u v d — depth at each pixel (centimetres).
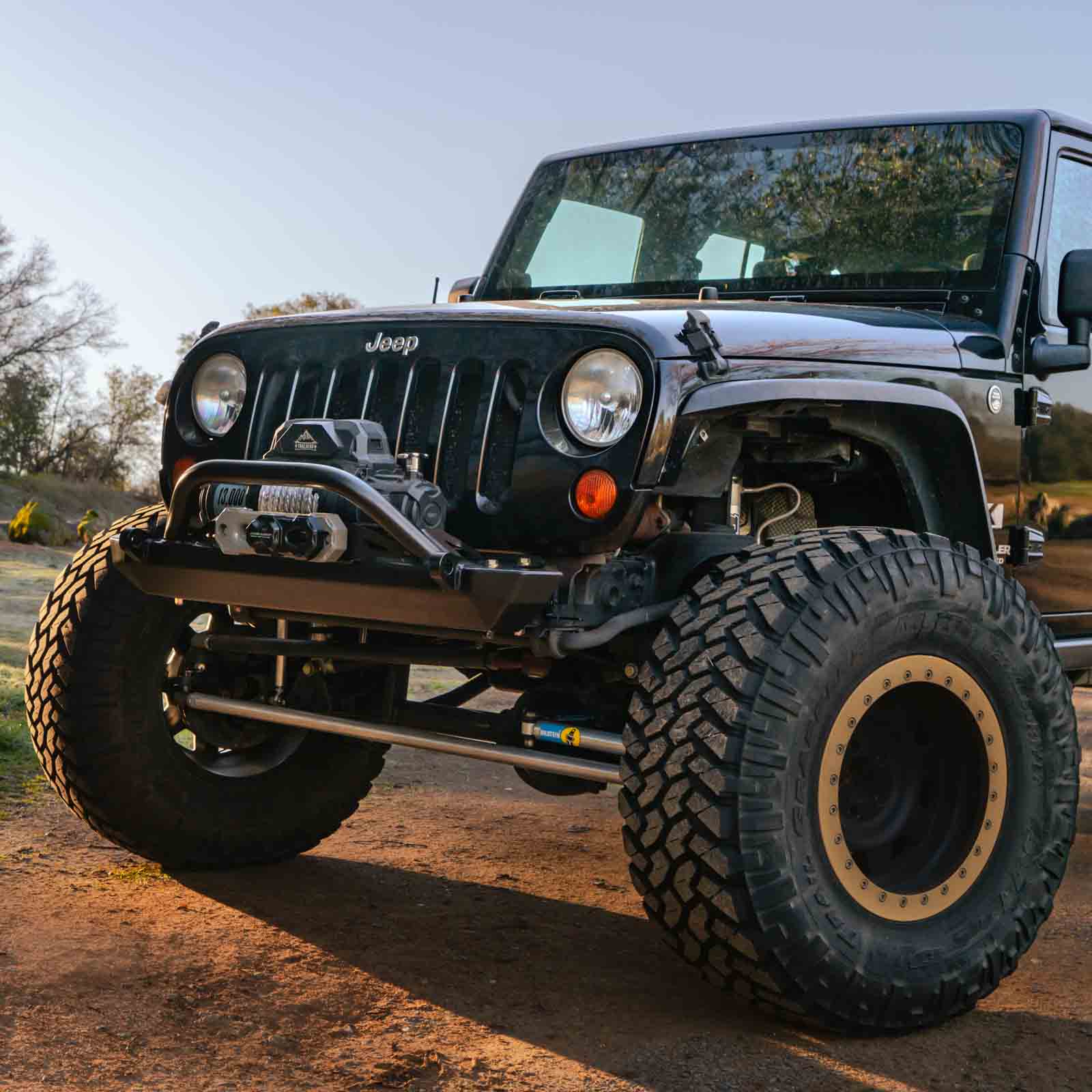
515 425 271
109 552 330
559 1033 249
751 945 239
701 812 237
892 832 273
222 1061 230
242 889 335
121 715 328
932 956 259
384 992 266
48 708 326
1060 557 363
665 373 255
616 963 292
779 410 276
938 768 278
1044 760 281
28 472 4691
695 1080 229
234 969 275
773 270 383
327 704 356
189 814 340
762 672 241
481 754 283
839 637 247
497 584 245
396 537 247
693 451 271
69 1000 252
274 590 271
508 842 398
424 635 281
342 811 368
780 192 391
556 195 435
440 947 297
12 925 293
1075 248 375
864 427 297
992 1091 232
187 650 341
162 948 286
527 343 271
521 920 321
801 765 243
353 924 311
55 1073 221
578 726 288
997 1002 281
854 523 340
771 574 254
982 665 272
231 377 313
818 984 244
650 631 281
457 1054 237
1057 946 322
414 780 477
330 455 262
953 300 350
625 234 414
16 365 4544
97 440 4825
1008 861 276
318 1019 251
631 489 254
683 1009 265
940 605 263
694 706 242
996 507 335
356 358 293
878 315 322
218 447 311
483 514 271
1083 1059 249
